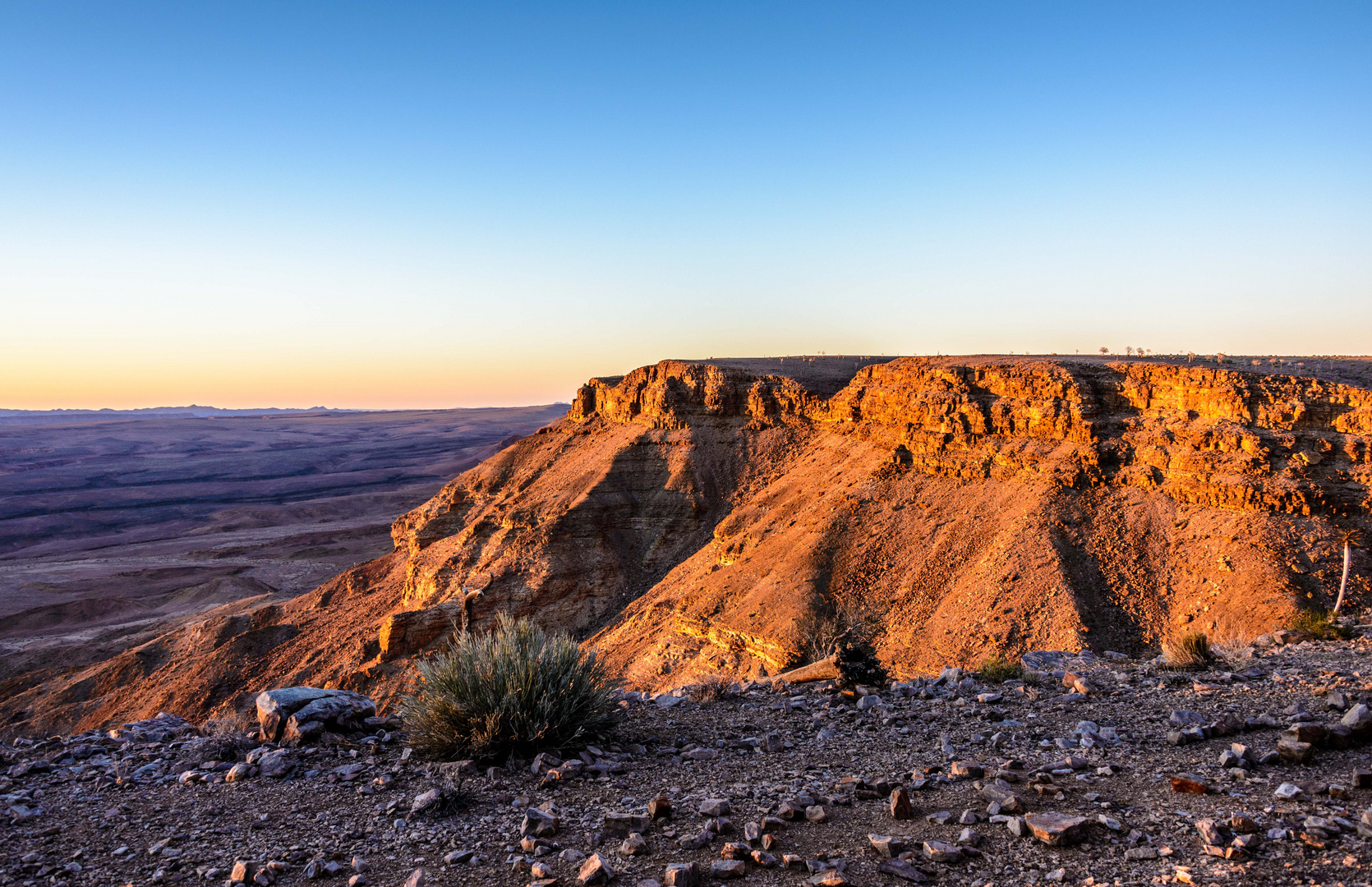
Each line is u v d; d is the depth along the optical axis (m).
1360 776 5.62
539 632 9.39
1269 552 33.03
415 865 5.57
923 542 44.50
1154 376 44.53
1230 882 4.44
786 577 46.00
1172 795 6.01
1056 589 35.66
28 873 5.63
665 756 8.34
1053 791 6.21
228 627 74.69
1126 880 4.65
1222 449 38.88
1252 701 8.75
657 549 67.38
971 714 9.48
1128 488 40.94
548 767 7.64
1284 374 43.22
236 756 8.46
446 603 58.00
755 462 71.19
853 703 10.82
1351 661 10.52
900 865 5.05
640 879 5.18
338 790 7.28
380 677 54.53
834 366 95.19
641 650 48.94
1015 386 49.56
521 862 5.45
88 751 8.73
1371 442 35.72
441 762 7.79
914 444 52.09
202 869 5.60
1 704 71.44
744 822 6.14
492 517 71.62
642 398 80.88
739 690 12.13
